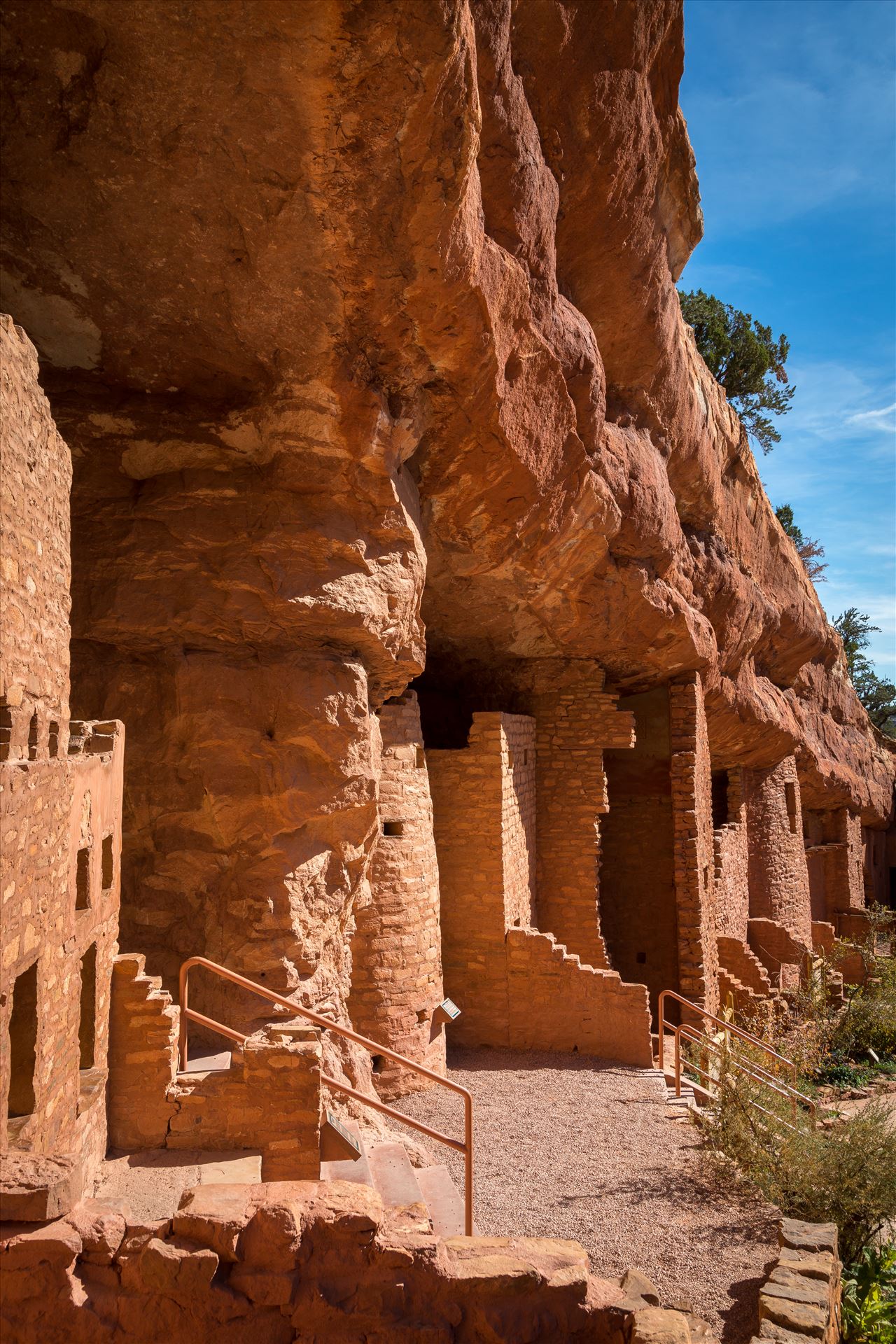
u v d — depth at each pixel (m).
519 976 12.66
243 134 6.50
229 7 5.73
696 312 30.22
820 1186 7.97
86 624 8.52
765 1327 4.90
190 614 8.45
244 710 8.61
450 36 5.97
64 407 8.51
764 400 32.53
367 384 8.22
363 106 6.28
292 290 7.51
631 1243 7.32
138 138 6.57
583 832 15.16
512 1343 3.41
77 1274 3.27
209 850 8.57
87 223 7.18
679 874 16.58
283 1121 6.45
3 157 6.76
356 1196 3.58
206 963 6.98
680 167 12.76
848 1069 16.98
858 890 34.00
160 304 7.78
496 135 8.76
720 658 19.39
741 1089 9.38
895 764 40.09
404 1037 10.76
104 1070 6.13
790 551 24.83
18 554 4.60
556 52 9.81
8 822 4.20
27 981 4.68
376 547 8.95
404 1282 3.43
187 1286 3.26
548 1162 8.96
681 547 16.36
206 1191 3.58
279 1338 3.32
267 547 8.48
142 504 8.69
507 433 10.03
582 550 12.88
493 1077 11.47
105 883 6.56
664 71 11.79
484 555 11.84
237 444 8.70
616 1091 11.04
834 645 31.94
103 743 6.61
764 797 25.61
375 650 9.27
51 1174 3.39
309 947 8.69
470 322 8.31
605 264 12.35
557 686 15.51
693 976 16.31
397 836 10.91
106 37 6.00
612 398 14.30
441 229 7.24
